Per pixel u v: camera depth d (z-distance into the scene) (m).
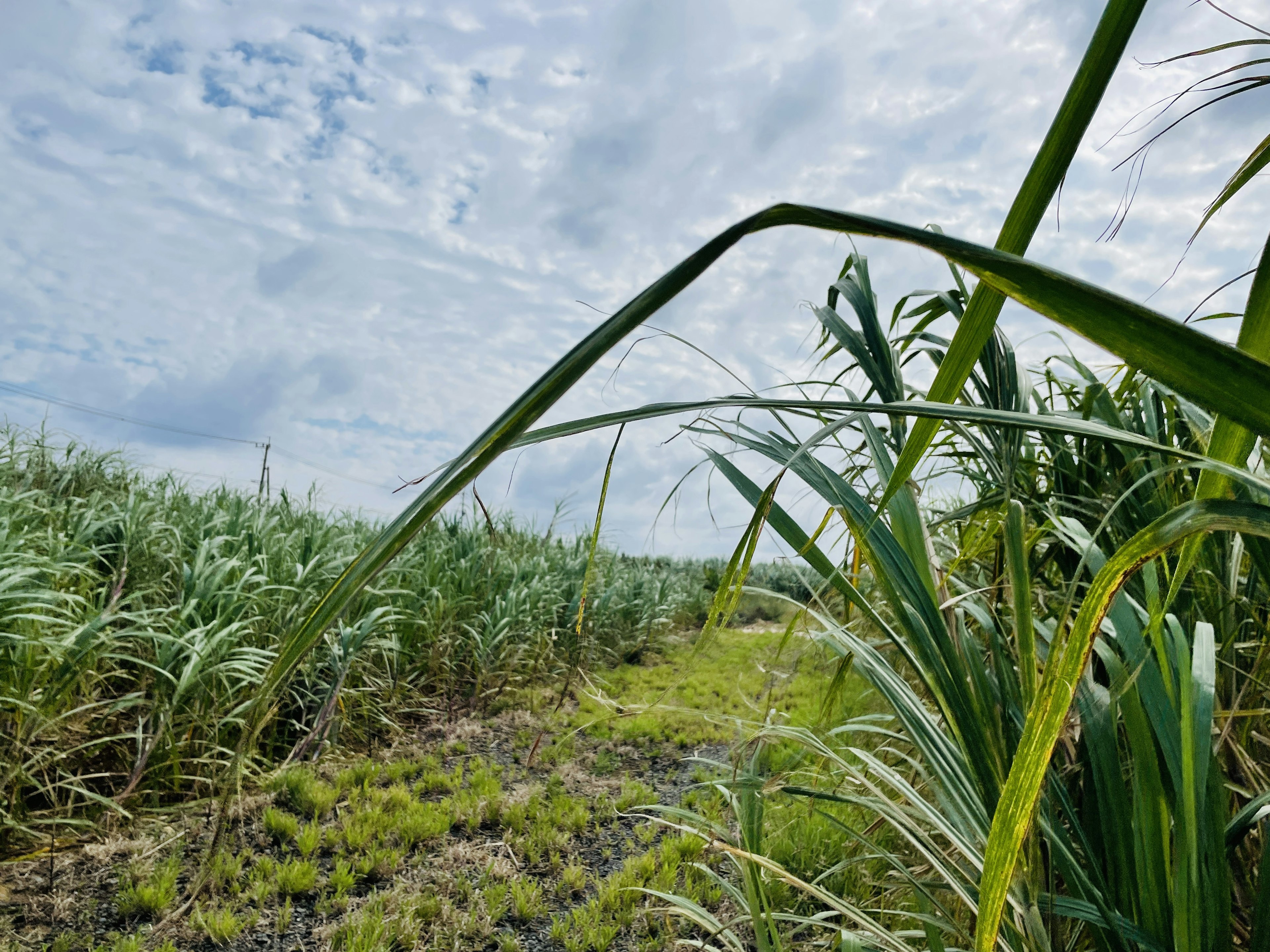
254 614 4.21
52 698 3.02
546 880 3.10
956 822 1.16
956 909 1.61
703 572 12.98
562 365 0.40
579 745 5.05
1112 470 1.70
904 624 1.12
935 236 0.40
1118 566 0.50
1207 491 0.60
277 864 2.92
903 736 1.45
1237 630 1.57
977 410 0.51
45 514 4.25
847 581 1.17
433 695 5.80
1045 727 0.55
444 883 2.96
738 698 5.82
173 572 4.36
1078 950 1.27
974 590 1.55
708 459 1.36
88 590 4.01
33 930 2.42
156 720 3.39
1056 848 1.08
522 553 8.22
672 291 0.39
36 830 2.94
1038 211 0.50
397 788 3.79
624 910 2.81
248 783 3.70
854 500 1.19
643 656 8.66
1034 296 0.41
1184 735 0.88
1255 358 0.38
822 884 2.36
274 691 0.46
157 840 3.00
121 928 2.47
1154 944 0.96
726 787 2.14
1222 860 0.95
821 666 2.27
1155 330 0.40
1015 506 1.10
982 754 1.07
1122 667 1.03
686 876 2.84
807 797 1.69
